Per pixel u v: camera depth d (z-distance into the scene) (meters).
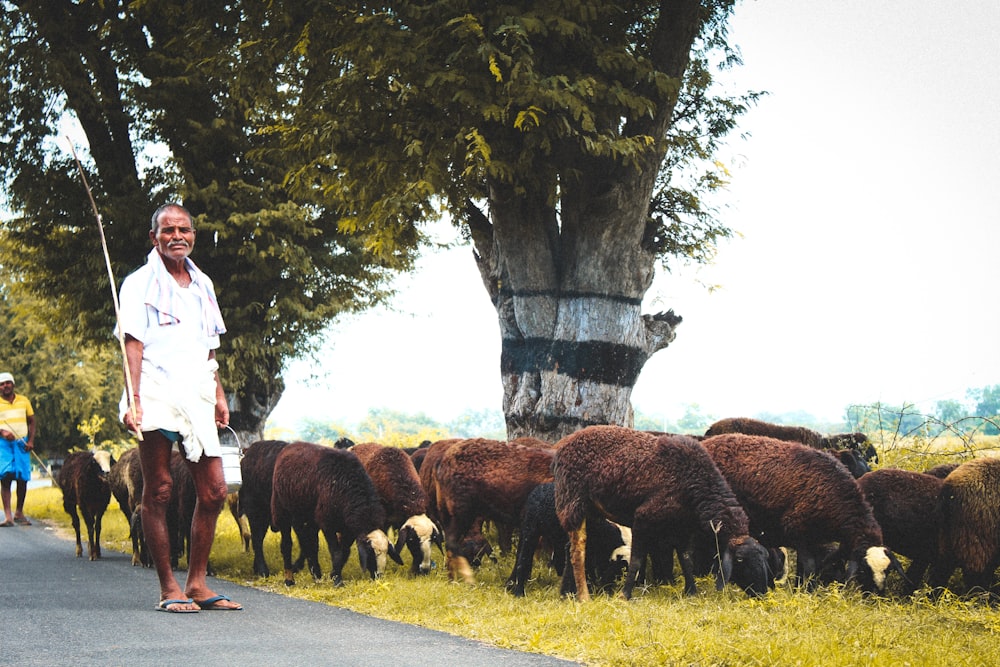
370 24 12.57
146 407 7.45
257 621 7.41
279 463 10.57
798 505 9.37
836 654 6.19
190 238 7.73
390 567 11.16
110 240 20.70
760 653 6.19
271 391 22.92
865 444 14.84
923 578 9.93
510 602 8.79
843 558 9.32
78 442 42.62
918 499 9.59
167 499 7.72
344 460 10.12
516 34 12.01
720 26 16.17
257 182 21.28
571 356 14.91
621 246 14.92
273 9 14.01
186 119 20.33
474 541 10.45
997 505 9.05
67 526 17.98
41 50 19.28
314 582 10.15
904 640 6.68
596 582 9.90
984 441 13.06
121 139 20.80
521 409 15.34
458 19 11.97
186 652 6.08
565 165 14.27
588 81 12.59
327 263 21.89
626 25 14.91
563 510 9.27
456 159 13.49
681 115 16.36
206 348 7.74
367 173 14.42
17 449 17.88
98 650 6.08
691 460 8.98
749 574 8.49
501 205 14.78
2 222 20.98
